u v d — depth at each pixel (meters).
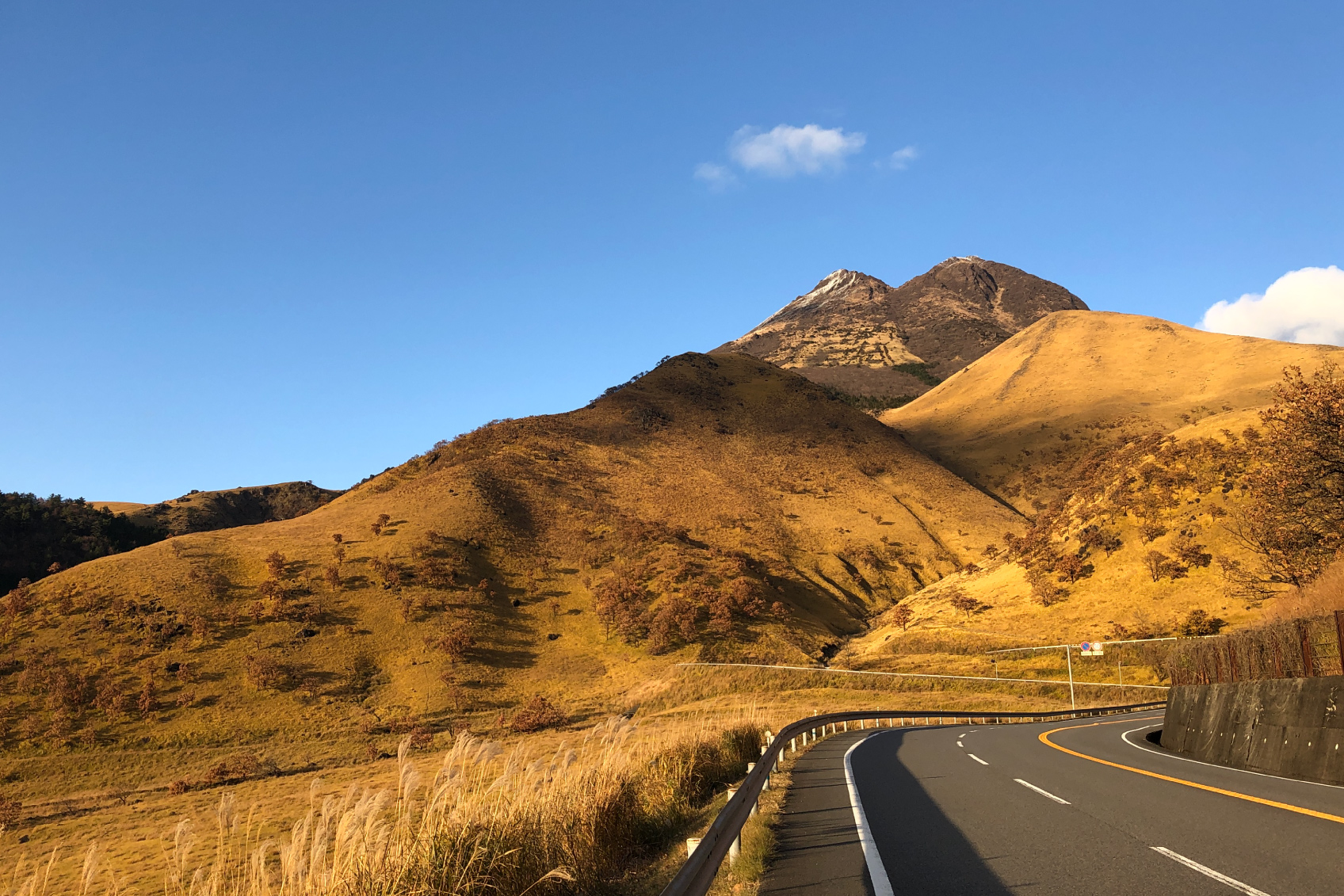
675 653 88.19
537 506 127.69
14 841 30.05
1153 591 81.88
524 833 7.47
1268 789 11.82
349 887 5.83
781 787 15.12
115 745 63.72
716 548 120.56
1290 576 33.12
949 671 79.62
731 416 189.75
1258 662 18.48
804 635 97.50
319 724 69.44
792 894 7.30
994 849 8.59
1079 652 76.31
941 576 128.12
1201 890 6.54
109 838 27.55
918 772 16.48
